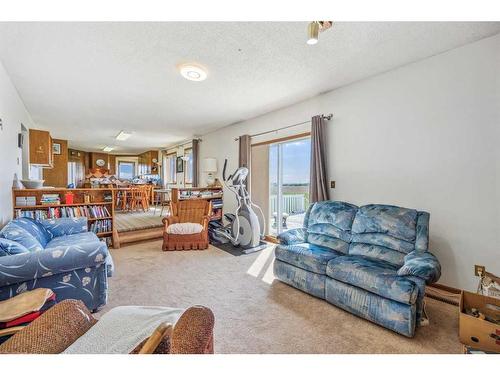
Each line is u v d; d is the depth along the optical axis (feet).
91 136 22.06
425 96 8.29
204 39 7.04
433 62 8.09
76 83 10.21
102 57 8.06
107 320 3.80
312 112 12.12
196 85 10.50
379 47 7.54
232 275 9.41
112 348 3.09
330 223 8.89
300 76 9.64
